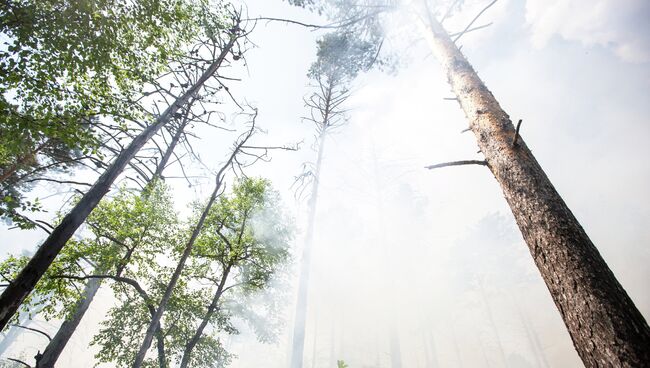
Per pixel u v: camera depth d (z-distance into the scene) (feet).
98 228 27.20
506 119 11.72
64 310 24.38
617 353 6.07
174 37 24.70
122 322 27.55
